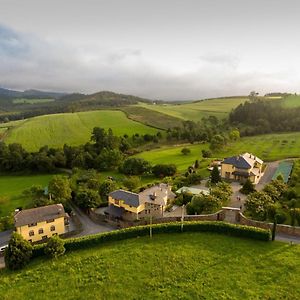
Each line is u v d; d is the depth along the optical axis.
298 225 70.88
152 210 90.12
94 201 97.38
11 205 109.06
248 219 74.62
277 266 53.59
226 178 123.00
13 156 167.50
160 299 47.22
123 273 54.09
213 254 58.53
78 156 165.50
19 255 58.03
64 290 50.59
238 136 195.88
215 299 46.47
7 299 48.91
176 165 148.25
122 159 159.88
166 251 60.47
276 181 98.19
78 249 63.66
